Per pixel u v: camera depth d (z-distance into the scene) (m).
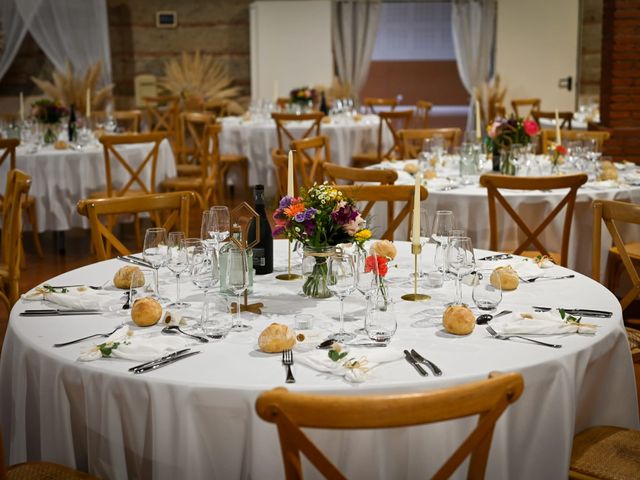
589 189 4.34
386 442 1.80
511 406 1.90
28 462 2.02
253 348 2.03
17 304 2.43
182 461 1.80
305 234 2.45
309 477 1.82
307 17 11.53
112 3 11.74
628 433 2.17
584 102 11.48
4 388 2.29
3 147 5.46
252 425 1.77
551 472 1.97
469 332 2.12
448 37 15.30
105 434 1.89
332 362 1.87
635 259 4.11
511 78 11.52
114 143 5.82
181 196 3.39
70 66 10.65
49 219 6.12
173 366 1.91
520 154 4.94
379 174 4.16
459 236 2.36
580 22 11.30
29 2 10.21
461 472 1.87
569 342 2.05
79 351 2.02
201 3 11.91
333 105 9.98
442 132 6.71
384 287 2.10
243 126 8.44
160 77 11.99
